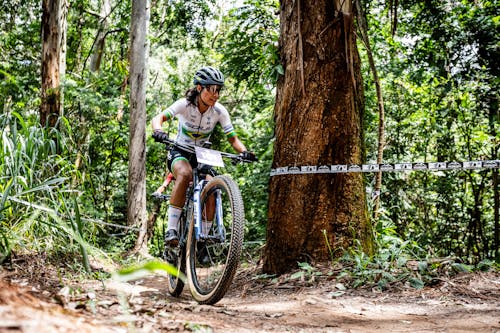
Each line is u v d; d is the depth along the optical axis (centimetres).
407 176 1084
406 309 340
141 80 1199
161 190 425
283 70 504
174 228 391
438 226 1081
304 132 478
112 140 1489
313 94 479
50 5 900
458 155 1043
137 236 1123
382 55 998
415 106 1095
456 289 387
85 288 394
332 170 464
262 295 414
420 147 1140
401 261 442
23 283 353
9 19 1709
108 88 1459
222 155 392
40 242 493
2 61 1521
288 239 468
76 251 527
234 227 330
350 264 445
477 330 275
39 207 354
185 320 241
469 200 1085
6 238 419
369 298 376
